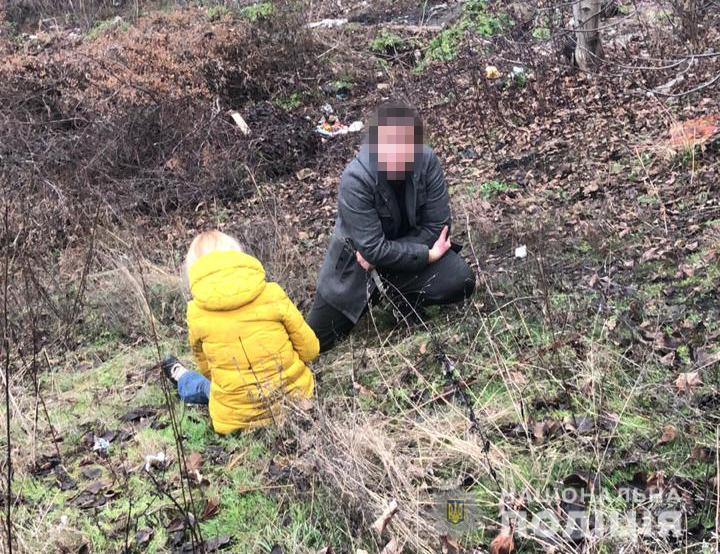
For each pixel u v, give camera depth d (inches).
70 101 339.9
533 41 363.3
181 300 196.4
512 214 211.9
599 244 176.4
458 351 145.6
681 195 194.9
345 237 151.9
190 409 145.7
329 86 402.3
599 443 113.0
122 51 379.2
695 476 103.8
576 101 290.4
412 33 450.3
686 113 244.5
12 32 521.7
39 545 111.8
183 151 302.7
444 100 334.3
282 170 313.7
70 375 167.9
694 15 293.7
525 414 122.7
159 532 112.7
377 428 124.7
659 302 146.6
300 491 114.9
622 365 129.4
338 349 162.6
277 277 196.5
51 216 245.1
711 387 117.8
